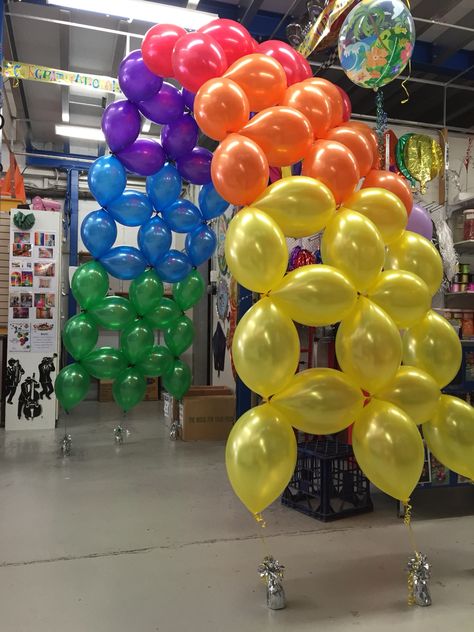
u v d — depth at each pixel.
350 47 2.27
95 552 2.61
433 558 2.55
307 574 2.38
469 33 4.43
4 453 4.57
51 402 5.62
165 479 3.87
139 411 6.80
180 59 2.53
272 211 2.13
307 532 2.90
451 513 3.23
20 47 5.27
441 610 2.07
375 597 2.17
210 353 7.55
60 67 5.64
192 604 2.12
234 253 2.07
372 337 2.04
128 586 2.26
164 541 2.75
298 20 4.01
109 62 5.57
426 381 2.17
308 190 2.11
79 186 8.17
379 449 2.03
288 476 2.03
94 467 4.17
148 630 1.93
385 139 3.16
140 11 3.73
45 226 5.63
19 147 7.57
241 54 2.72
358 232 2.10
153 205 4.52
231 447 2.02
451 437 2.24
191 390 5.57
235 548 2.67
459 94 5.32
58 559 2.53
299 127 2.25
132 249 4.49
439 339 2.31
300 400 2.03
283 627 1.95
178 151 4.14
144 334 4.68
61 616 2.03
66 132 6.29
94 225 4.19
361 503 3.29
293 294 2.03
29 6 4.51
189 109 4.05
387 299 2.14
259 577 2.35
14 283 5.52
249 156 2.11
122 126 3.81
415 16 4.07
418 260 2.41
